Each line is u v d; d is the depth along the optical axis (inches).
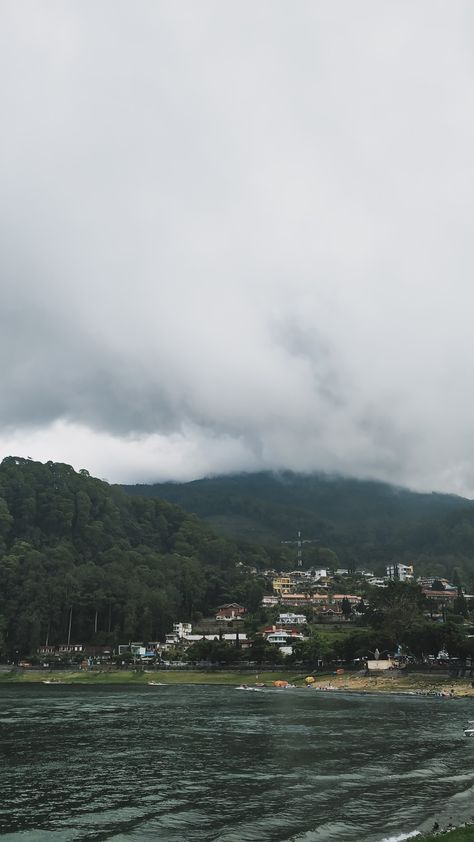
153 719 3538.4
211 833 1365.7
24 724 3363.7
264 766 2117.4
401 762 2142.0
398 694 5098.4
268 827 1400.1
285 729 3031.5
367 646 6653.5
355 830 1360.7
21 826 1443.2
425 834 1312.7
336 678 6181.1
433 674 5620.1
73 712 3966.5
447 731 2891.2
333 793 1704.0
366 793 1699.1
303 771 2015.3
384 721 3294.8
